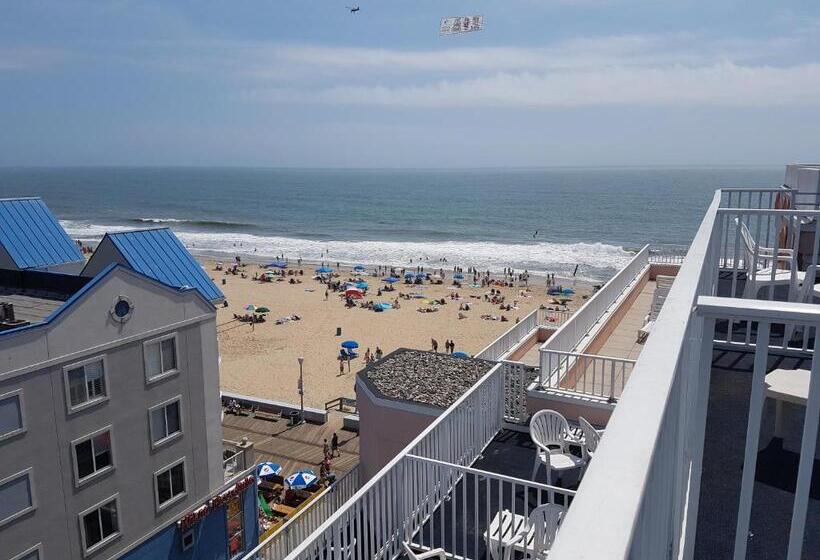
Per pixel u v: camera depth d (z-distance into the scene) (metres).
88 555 12.31
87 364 12.09
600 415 10.10
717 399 5.23
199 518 14.74
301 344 43.50
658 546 1.81
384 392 11.84
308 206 160.38
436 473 8.05
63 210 150.00
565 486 8.59
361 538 6.48
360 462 12.67
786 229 11.23
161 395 13.76
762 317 2.47
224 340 44.56
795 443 4.53
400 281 65.75
